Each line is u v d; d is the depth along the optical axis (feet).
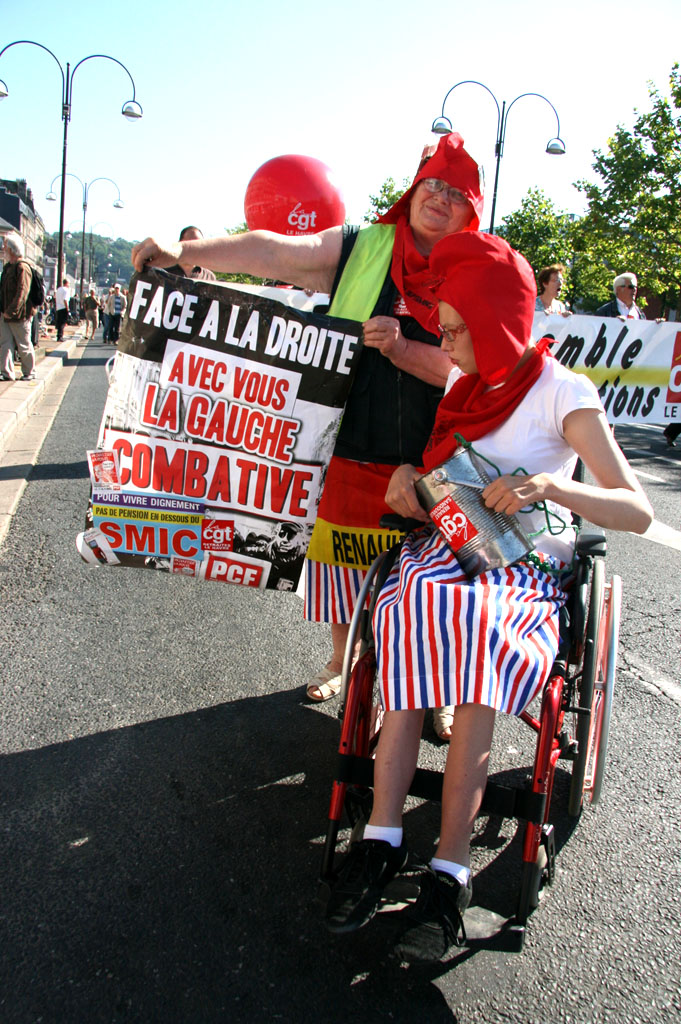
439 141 8.55
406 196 8.78
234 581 9.21
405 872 7.55
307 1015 6.18
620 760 9.82
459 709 6.69
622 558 17.52
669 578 16.30
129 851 7.86
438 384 8.83
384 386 9.02
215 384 8.64
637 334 23.84
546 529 7.55
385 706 6.79
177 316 8.50
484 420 7.48
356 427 9.15
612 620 8.21
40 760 9.23
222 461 8.82
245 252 8.72
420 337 8.88
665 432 34.24
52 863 7.64
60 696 10.62
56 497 20.04
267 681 11.36
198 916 7.09
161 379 8.63
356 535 9.48
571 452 7.57
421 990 6.45
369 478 9.34
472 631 6.55
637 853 8.21
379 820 6.59
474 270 6.91
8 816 8.25
